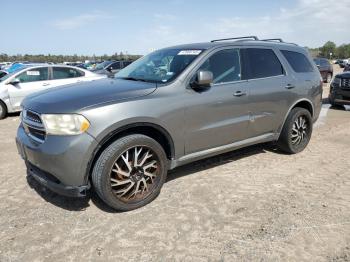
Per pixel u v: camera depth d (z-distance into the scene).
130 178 3.71
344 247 3.06
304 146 5.83
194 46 4.75
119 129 3.54
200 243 3.15
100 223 3.53
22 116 4.00
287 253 2.98
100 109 3.44
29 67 10.25
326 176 4.72
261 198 4.04
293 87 5.40
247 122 4.79
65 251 3.07
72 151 3.34
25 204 3.96
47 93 4.06
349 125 8.04
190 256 2.97
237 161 5.34
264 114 5.02
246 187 4.36
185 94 4.06
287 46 5.67
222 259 2.92
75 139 3.35
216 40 5.38
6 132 7.84
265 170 4.96
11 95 9.82
